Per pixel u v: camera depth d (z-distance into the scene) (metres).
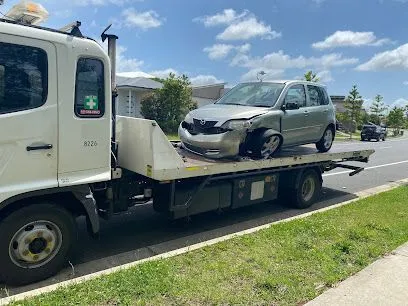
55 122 4.21
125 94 32.31
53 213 4.30
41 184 4.18
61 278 4.41
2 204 3.96
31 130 4.07
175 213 5.69
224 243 5.28
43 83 4.12
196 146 6.60
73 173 4.42
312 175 8.27
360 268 4.74
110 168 4.75
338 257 5.04
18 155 4.02
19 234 4.12
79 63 4.33
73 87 4.30
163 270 4.32
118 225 6.45
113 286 3.91
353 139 39.81
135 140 5.23
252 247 5.19
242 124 6.52
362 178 12.52
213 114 6.68
